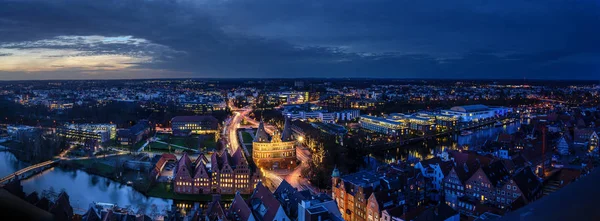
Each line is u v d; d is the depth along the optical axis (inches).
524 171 7824.8
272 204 6624.0
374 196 6973.4
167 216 7396.7
